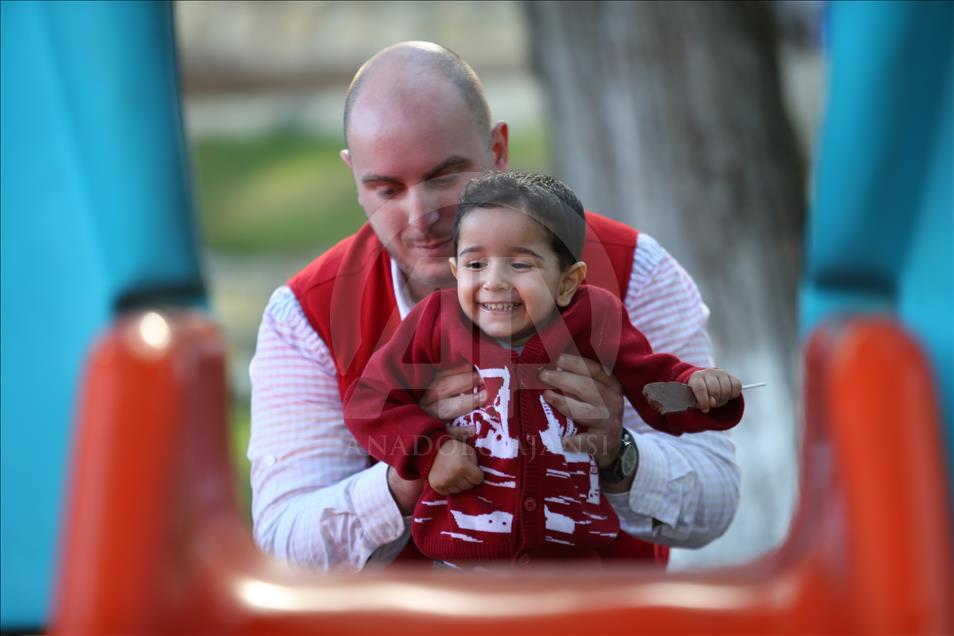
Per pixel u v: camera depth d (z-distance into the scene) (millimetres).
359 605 2867
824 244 3711
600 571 2990
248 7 29875
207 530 2895
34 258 4148
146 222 3771
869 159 3621
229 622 2842
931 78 3564
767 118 10469
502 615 2840
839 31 3621
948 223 3648
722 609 2812
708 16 10383
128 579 2727
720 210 10320
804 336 3701
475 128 4504
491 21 29719
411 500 4367
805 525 2898
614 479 4375
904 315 3719
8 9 4012
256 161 30703
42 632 4473
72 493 2805
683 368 4117
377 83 4457
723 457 4809
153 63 3744
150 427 2785
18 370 4242
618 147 10453
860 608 2709
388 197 4484
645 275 4855
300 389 4777
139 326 2932
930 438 2742
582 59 10492
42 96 4047
